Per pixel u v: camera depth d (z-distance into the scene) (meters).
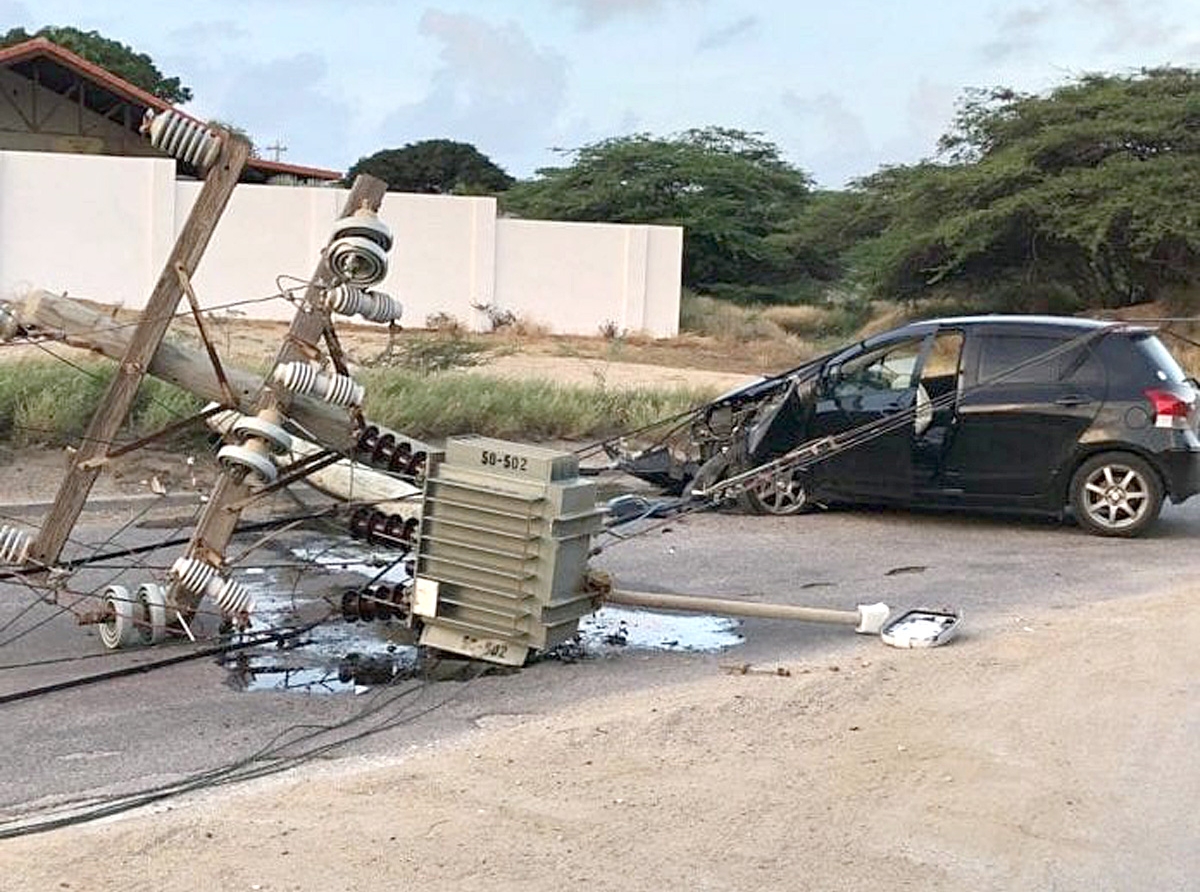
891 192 44.88
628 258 39.94
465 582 7.81
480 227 38.56
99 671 7.73
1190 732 6.80
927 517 13.39
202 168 8.04
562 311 39.78
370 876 4.96
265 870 4.97
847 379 13.12
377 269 8.03
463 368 21.05
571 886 4.95
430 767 6.14
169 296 8.04
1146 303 40.03
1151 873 5.26
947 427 12.66
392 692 7.46
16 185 34.75
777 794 5.91
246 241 36.53
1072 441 12.48
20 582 8.47
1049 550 11.88
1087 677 7.70
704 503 12.51
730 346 38.28
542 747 6.42
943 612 8.97
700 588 10.20
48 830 5.34
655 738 6.58
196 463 12.96
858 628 8.68
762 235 53.28
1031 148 39.81
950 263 39.97
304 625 8.73
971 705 7.18
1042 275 41.34
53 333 7.89
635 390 19.56
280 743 6.59
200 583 8.06
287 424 8.17
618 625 9.09
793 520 13.07
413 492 8.75
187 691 7.43
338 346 8.30
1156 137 38.75
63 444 13.22
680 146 54.91
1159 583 10.54
